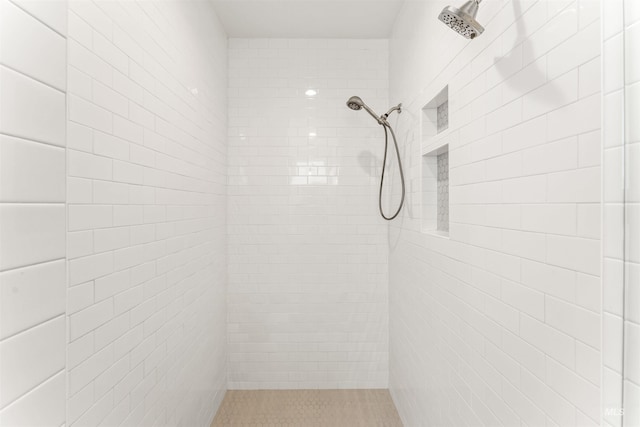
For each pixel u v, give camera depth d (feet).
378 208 9.52
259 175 9.46
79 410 3.28
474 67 4.36
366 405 8.57
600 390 2.47
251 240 9.45
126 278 4.15
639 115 2.21
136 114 4.39
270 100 9.47
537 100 3.14
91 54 3.48
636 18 2.22
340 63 9.53
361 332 9.48
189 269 6.33
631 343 2.27
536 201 3.17
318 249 9.50
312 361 9.46
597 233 2.50
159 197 5.06
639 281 2.22
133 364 4.31
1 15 1.58
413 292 7.16
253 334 9.45
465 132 4.64
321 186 9.50
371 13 8.37
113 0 3.87
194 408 6.61
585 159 2.60
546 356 3.04
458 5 5.01
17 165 1.67
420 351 6.64
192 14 6.49
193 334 6.54
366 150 9.52
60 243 1.96
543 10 3.06
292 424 7.71
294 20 8.64
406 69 7.71
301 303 9.48
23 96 1.71
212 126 7.87
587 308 2.58
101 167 3.65
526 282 3.32
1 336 1.57
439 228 6.54
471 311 4.48
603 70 2.43
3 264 1.58
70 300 3.17
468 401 4.57
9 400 1.61
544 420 3.06
